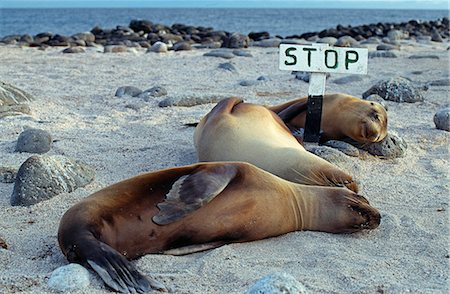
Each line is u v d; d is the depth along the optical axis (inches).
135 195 164.9
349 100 284.8
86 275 146.0
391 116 359.9
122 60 642.2
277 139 233.8
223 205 168.6
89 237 151.5
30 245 172.7
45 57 666.8
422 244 179.2
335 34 1153.4
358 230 185.8
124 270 146.5
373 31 1299.2
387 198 220.4
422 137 309.7
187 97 385.4
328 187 192.5
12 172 229.9
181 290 145.9
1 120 329.7
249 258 165.5
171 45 911.0
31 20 3248.0
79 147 277.0
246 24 2856.8
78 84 473.7
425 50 805.2
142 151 272.5
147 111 366.3
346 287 149.6
